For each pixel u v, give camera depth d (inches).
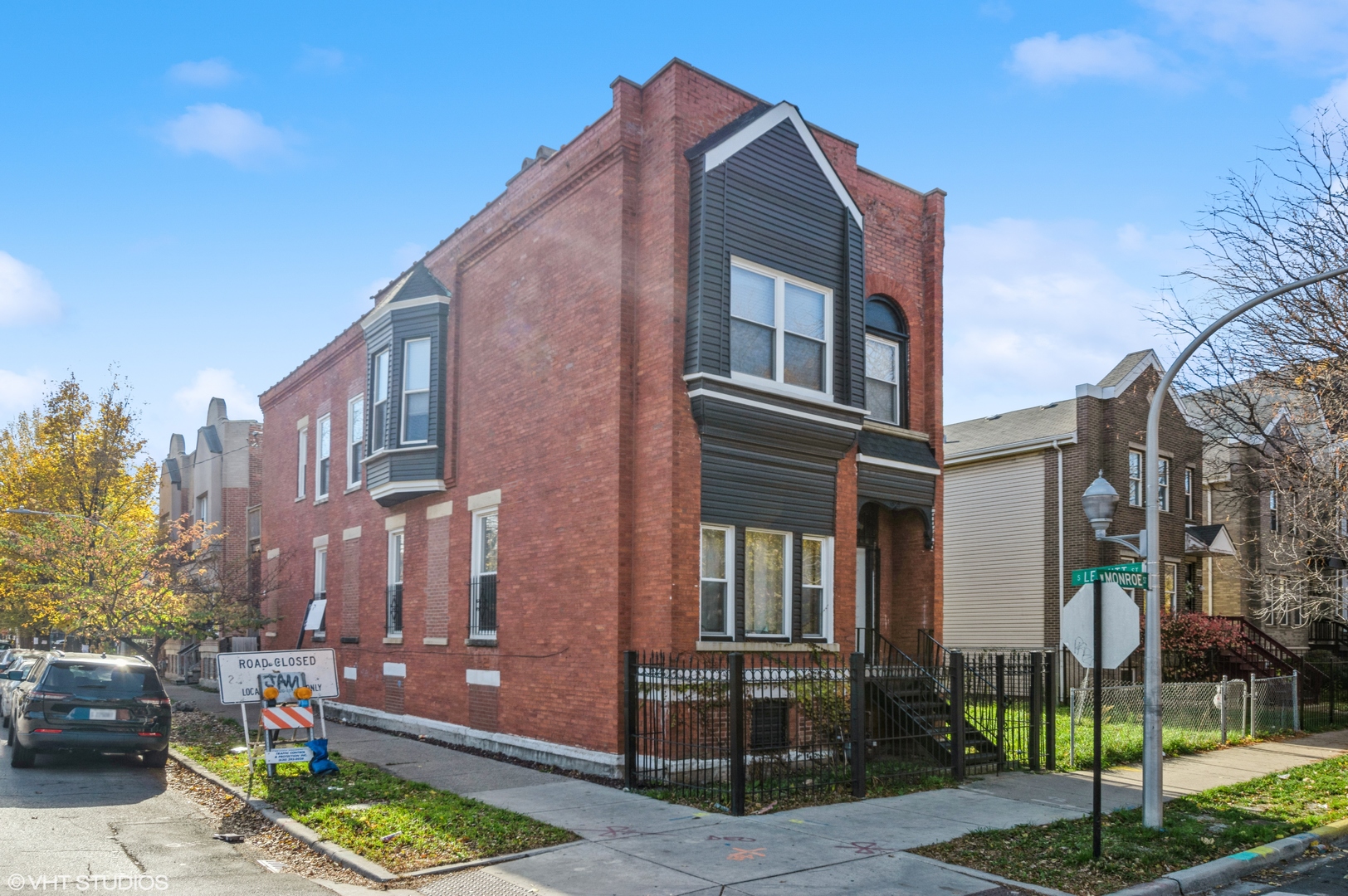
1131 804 444.1
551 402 583.5
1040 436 1002.1
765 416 530.9
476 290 684.1
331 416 914.7
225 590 1000.9
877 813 416.2
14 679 749.3
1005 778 507.8
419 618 714.2
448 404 697.6
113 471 1165.1
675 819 400.8
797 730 534.3
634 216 538.9
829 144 617.3
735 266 533.3
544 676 562.6
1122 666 943.0
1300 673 893.2
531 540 589.3
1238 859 355.3
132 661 558.3
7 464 1270.9
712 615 516.4
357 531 834.8
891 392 649.0
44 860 332.8
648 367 519.5
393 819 389.7
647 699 478.9
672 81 525.0
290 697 512.1
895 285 651.5
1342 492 639.8
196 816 421.7
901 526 658.8
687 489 502.3
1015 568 1011.9
